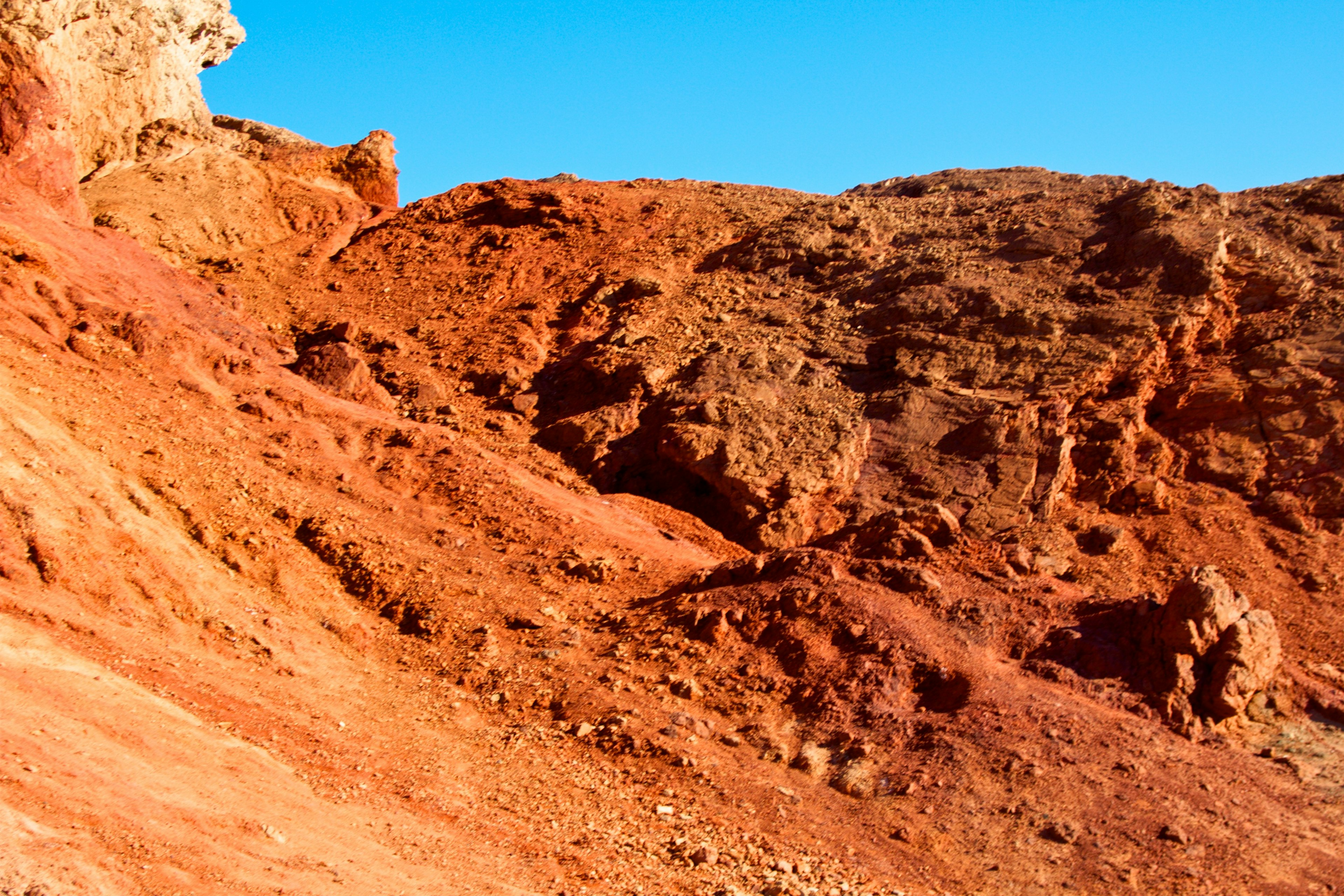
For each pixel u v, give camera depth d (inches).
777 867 390.9
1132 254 849.5
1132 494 700.0
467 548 618.2
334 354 828.0
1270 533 666.8
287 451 664.4
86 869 259.1
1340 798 429.7
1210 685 477.1
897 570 557.9
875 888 384.2
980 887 388.5
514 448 790.5
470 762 445.4
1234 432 730.2
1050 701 473.1
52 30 813.9
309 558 569.3
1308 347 749.9
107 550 477.4
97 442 567.2
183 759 350.9
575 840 396.5
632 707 489.4
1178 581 556.4
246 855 301.6
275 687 454.6
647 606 579.5
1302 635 591.5
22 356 626.5
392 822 374.6
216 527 550.9
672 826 416.5
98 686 377.1
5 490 466.0
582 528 655.1
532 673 516.7
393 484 668.1
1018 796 425.7
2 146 797.2
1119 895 379.9
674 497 766.5
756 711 491.2
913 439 761.6
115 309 721.6
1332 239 836.0
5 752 294.5
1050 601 542.6
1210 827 409.4
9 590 425.1
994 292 853.8
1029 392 768.9
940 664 496.4
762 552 699.4
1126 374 764.0
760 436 764.6
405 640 536.4
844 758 458.6
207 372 719.1
